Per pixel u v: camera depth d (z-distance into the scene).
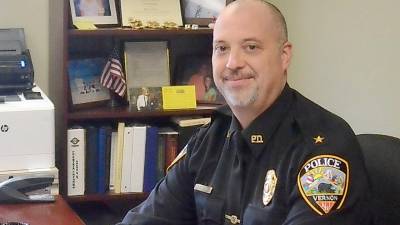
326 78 3.30
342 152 1.54
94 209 3.00
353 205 1.49
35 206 1.96
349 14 3.22
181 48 3.16
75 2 2.79
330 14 3.24
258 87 1.64
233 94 1.66
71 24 2.77
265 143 1.65
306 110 1.67
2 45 2.66
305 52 3.27
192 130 2.95
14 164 2.27
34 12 2.90
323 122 1.62
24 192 2.04
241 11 1.65
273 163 1.62
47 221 1.82
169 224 1.85
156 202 1.88
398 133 3.23
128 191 2.92
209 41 3.16
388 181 1.60
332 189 1.48
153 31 2.85
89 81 2.91
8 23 2.87
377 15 3.19
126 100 2.96
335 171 1.50
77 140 2.80
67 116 2.78
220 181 1.73
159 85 2.99
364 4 3.20
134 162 2.90
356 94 3.29
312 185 1.50
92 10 2.83
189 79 3.07
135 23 2.88
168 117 3.05
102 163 2.86
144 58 2.98
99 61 2.96
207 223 1.73
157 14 2.94
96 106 2.92
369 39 3.22
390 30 3.18
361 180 1.53
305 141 1.58
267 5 1.67
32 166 2.30
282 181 1.58
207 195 1.74
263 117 1.66
